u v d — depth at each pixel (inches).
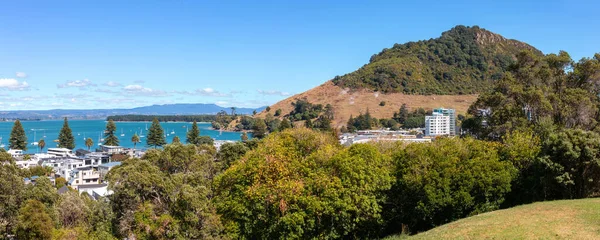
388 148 1755.7
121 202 1282.0
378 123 6825.8
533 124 1753.2
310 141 1704.0
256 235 1333.7
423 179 1322.6
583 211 1071.0
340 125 6943.9
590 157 1327.5
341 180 1314.0
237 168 1444.4
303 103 7800.2
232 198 1360.7
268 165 1378.0
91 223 1295.5
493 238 944.9
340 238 1385.3
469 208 1373.0
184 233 1241.4
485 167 1338.6
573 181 1376.7
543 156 1411.2
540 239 901.2
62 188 2795.3
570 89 1763.0
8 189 1219.9
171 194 1294.3
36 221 1127.0
